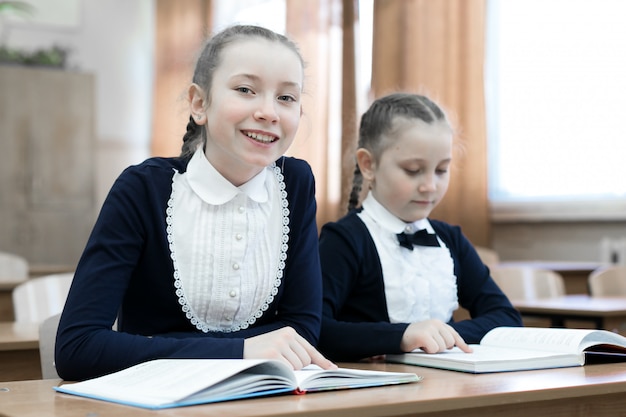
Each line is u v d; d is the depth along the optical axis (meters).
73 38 7.91
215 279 1.40
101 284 1.30
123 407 0.95
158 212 1.38
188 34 7.64
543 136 5.04
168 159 1.47
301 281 1.50
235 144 1.33
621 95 4.62
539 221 5.12
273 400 0.96
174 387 0.97
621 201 4.62
